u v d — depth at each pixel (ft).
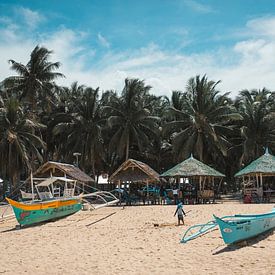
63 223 78.79
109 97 163.84
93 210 98.58
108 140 160.15
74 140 157.38
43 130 169.17
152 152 166.20
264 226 53.57
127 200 117.29
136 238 57.72
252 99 164.55
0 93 164.55
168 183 157.79
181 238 55.31
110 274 37.99
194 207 95.81
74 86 176.76
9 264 44.01
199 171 114.42
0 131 140.46
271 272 35.83
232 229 46.34
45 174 111.04
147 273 37.70
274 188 153.48
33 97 158.81
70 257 46.65
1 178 168.86
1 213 103.55
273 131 150.20
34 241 59.31
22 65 160.56
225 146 146.20
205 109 149.28
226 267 38.42
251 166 115.34
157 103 172.65
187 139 148.56
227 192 179.83
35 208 76.59
